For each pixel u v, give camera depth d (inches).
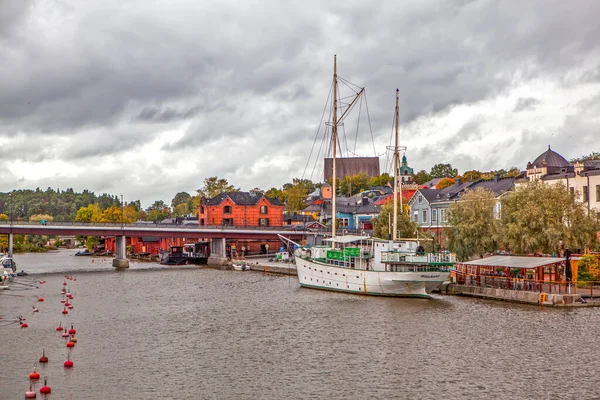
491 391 1425.9
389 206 4178.2
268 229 5871.1
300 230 6018.7
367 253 3149.6
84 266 5787.4
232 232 5693.9
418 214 5022.1
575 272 2768.2
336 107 3695.9
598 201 3467.0
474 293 2918.3
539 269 2810.0
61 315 2527.1
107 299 3053.6
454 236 3408.0
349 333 2080.5
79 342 1969.7
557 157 4328.3
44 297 3142.2
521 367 1619.1
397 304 2716.5
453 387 1456.7
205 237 5610.2
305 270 3526.1
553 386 1460.4
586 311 2402.8
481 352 1780.3
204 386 1477.6
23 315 2527.1
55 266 5792.3
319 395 1406.3
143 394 1417.3
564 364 1643.7
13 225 4896.7
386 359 1717.5
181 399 1381.6
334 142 3683.6
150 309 2687.0
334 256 3331.7
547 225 2878.9
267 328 2194.9
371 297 2984.7
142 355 1786.4
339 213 6943.9
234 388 1461.6
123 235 5374.0
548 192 2957.7
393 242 3115.2
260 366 1657.2
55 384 1493.6
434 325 2188.7
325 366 1651.1
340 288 3211.1
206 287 3629.4
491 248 3289.9
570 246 2851.9
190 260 6053.2
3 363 1695.4
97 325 2282.2
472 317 2327.8
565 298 2527.1
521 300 2662.4
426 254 2910.9
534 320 2231.8
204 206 7150.6
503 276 2960.1
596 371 1577.3
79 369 1631.4
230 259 5807.1
